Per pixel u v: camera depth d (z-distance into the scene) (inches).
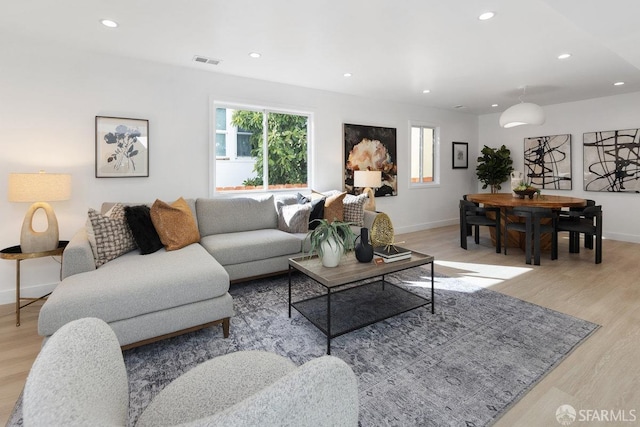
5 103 114.3
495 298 115.3
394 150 228.2
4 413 62.7
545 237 179.5
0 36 112.7
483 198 193.5
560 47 129.0
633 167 202.8
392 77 167.6
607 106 211.5
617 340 85.7
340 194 159.6
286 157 186.7
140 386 69.8
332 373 28.8
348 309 99.9
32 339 91.0
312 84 179.9
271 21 105.8
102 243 98.1
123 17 102.0
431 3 95.4
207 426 24.0
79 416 22.9
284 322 98.6
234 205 148.6
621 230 210.1
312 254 104.4
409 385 69.2
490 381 70.1
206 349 84.0
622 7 83.5
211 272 87.7
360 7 97.5
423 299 106.3
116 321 75.5
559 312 103.0
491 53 135.0
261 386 41.6
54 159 122.8
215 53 132.6
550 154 239.0
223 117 169.9
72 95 125.2
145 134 140.3
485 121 278.1
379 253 99.6
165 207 116.8
